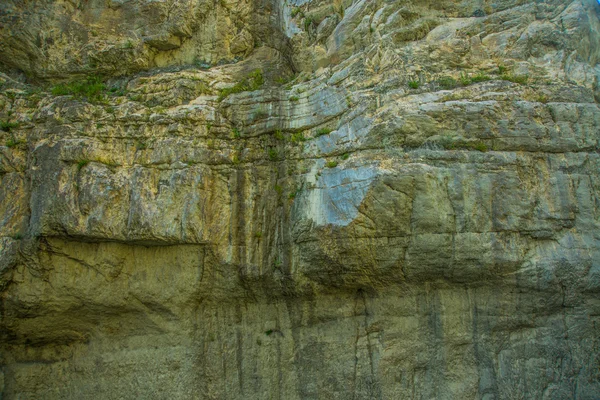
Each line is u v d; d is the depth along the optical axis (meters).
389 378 10.31
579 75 11.03
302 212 11.09
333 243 10.31
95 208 10.73
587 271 9.68
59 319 11.21
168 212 10.91
